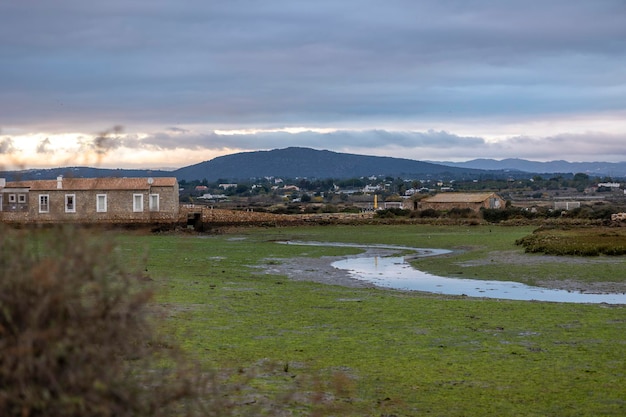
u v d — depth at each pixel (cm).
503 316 2381
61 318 678
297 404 1323
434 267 4428
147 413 737
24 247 716
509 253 5128
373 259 5041
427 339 1991
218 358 1678
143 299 726
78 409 663
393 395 1429
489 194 12325
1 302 661
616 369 1647
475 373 1612
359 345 1902
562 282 3606
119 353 746
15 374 644
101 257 727
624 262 4316
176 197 8112
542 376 1586
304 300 2728
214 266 4184
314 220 9494
